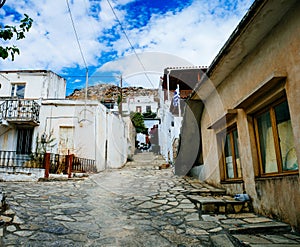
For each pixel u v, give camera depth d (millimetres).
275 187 3189
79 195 5074
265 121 3729
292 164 3086
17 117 9609
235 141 4766
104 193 5340
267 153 3674
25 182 6762
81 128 10133
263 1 2736
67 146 10055
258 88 3236
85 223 3281
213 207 3834
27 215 3428
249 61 3842
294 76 2775
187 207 4141
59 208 3959
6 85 11906
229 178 5078
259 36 3400
